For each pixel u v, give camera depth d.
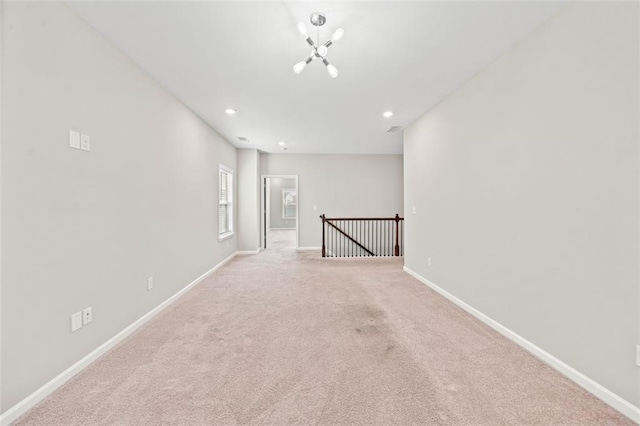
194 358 1.97
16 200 1.45
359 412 1.45
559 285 1.81
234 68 2.58
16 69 1.45
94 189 1.98
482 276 2.61
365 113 3.83
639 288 1.39
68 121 1.76
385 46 2.23
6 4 1.41
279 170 6.86
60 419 1.40
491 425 1.36
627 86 1.42
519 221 2.15
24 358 1.48
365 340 2.24
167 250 3.03
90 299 1.93
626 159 1.43
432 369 1.84
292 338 2.27
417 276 4.11
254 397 1.57
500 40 2.13
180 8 1.78
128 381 1.71
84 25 1.89
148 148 2.67
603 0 1.52
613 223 1.49
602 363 1.55
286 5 1.77
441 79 2.81
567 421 1.39
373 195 7.07
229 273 4.50
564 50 1.76
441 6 1.77
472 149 2.75
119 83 2.25
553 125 1.84
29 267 1.52
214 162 4.62
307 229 6.94
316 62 2.48
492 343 2.19
